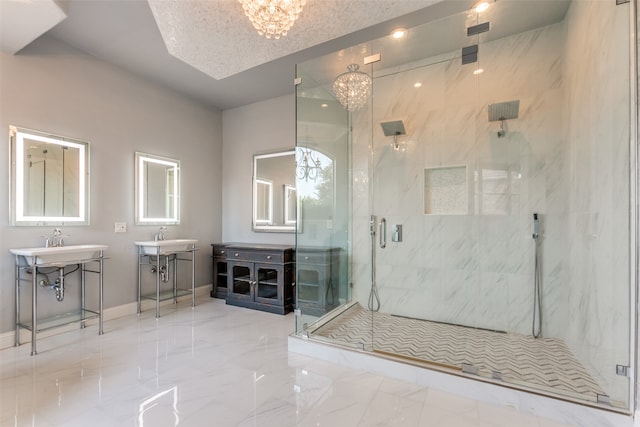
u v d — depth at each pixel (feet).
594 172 6.79
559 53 8.69
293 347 8.29
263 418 5.38
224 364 7.48
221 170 15.43
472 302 9.86
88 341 8.83
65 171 9.63
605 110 6.26
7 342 8.34
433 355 7.47
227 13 7.23
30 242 8.86
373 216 11.53
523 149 9.20
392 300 11.12
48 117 9.24
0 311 8.26
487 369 6.66
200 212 14.35
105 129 10.69
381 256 11.37
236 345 8.64
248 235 14.78
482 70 9.67
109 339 9.00
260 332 9.69
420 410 5.70
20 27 7.35
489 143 9.64
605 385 5.98
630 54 5.42
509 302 9.35
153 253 11.25
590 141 6.99
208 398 5.98
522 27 8.85
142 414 5.46
